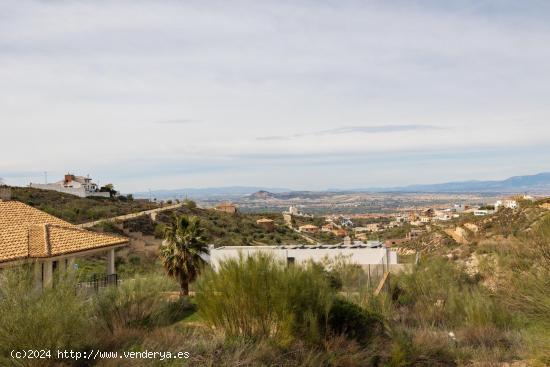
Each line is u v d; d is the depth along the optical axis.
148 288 15.27
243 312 13.30
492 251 16.89
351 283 23.27
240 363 11.35
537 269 10.42
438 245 61.59
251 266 13.52
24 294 10.97
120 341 12.06
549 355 10.21
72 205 69.38
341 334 13.60
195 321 16.23
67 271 12.94
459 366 13.30
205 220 70.62
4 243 18.72
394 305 20.25
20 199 62.88
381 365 13.13
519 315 12.22
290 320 12.80
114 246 22.31
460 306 18.98
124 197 95.94
